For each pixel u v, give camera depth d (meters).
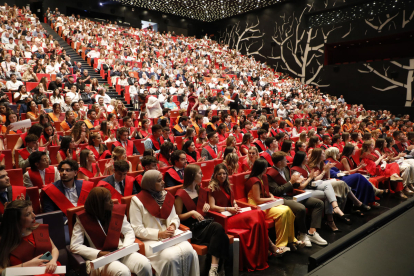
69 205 3.03
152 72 14.88
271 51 24.62
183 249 2.71
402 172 6.00
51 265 2.19
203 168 4.82
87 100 10.06
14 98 8.52
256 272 3.24
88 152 3.94
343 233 4.24
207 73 18.75
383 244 2.20
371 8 18.72
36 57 12.10
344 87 20.31
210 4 24.45
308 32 22.00
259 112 13.47
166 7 25.52
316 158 4.62
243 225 3.35
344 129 12.95
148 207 2.86
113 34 19.25
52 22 18.12
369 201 5.12
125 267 2.41
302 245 3.75
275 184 4.18
